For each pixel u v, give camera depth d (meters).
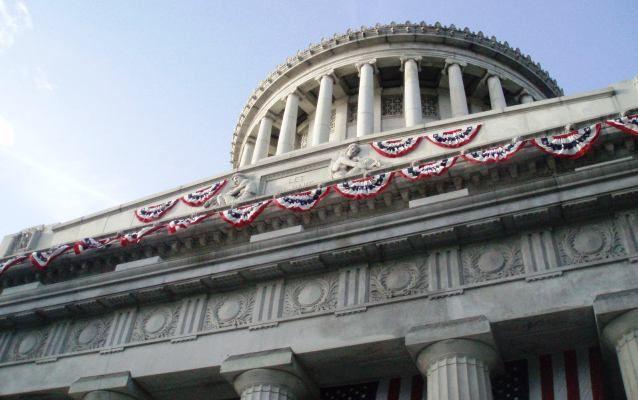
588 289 19.19
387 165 27.06
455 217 21.75
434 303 20.88
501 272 20.86
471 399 18.28
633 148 21.53
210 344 23.17
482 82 45.94
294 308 22.92
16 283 29.14
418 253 22.52
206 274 24.42
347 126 44.94
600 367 19.66
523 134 23.72
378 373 21.86
